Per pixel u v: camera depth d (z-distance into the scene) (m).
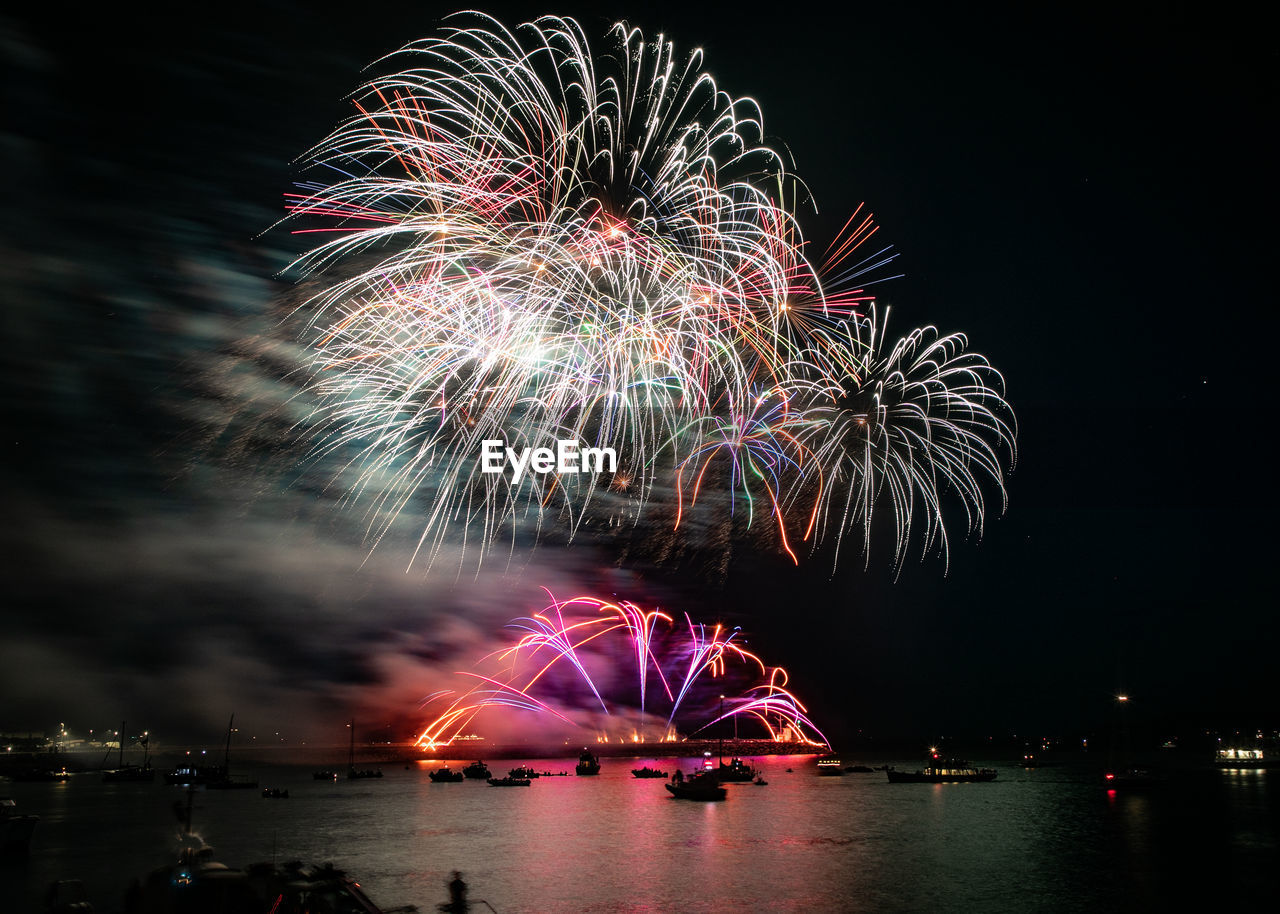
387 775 192.50
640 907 49.78
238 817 99.19
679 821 92.19
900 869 61.31
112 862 65.19
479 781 165.38
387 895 52.62
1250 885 55.53
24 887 55.28
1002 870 60.75
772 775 180.62
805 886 55.41
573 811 103.50
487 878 58.34
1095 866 62.31
